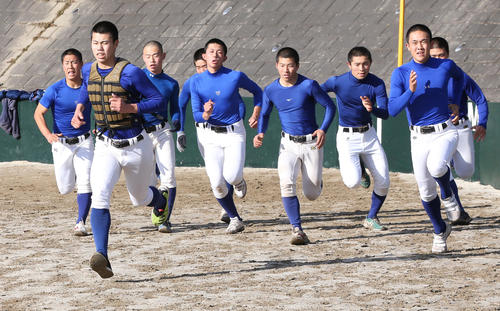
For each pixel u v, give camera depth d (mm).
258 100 16797
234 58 39000
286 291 11672
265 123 16109
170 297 11359
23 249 15438
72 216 20125
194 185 27156
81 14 44031
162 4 43125
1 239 16594
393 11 39562
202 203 22703
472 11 38812
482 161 26828
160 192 14641
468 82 15453
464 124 17203
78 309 10734
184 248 15336
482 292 11484
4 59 42406
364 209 20969
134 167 12258
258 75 37781
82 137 16953
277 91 15469
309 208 21297
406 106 13906
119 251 15109
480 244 15328
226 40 40125
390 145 30531
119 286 12133
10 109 34844
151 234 17078
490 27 37906
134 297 11391
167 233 17219
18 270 13430
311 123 15562
